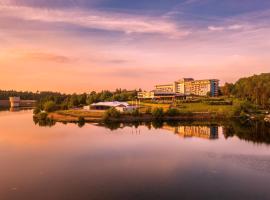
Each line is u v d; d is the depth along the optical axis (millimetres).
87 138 116000
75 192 54156
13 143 103188
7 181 60125
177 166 70938
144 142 106438
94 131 138875
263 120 188125
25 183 58844
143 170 68000
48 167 70625
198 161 75438
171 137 118875
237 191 54719
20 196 52312
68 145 99812
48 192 54094
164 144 101812
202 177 62469
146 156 82125
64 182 59531
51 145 99688
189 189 55719
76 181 60188
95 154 85062
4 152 87688
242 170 66938
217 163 73188
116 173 65562
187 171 66688
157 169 68625
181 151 88500
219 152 86000
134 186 57312
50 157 81062
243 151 87125
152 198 51750
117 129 147375
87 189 55688
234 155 81562
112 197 52000
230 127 153500
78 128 151250
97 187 56750
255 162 73688
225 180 60500
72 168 69750
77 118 195250
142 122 185875
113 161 76375
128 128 152375
